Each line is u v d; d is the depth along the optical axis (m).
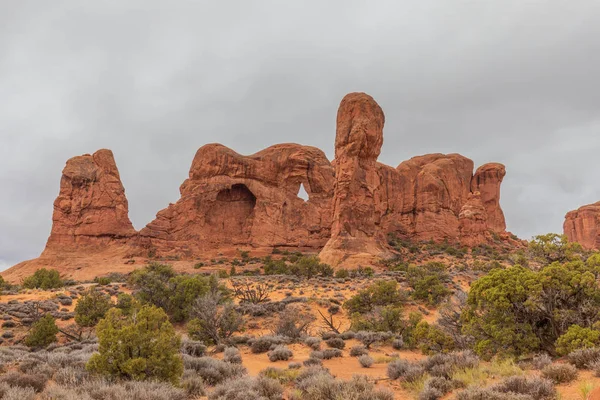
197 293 28.17
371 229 69.75
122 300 27.02
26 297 35.16
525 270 11.41
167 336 9.25
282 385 9.77
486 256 75.38
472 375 8.08
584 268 11.14
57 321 26.84
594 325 9.41
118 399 6.71
